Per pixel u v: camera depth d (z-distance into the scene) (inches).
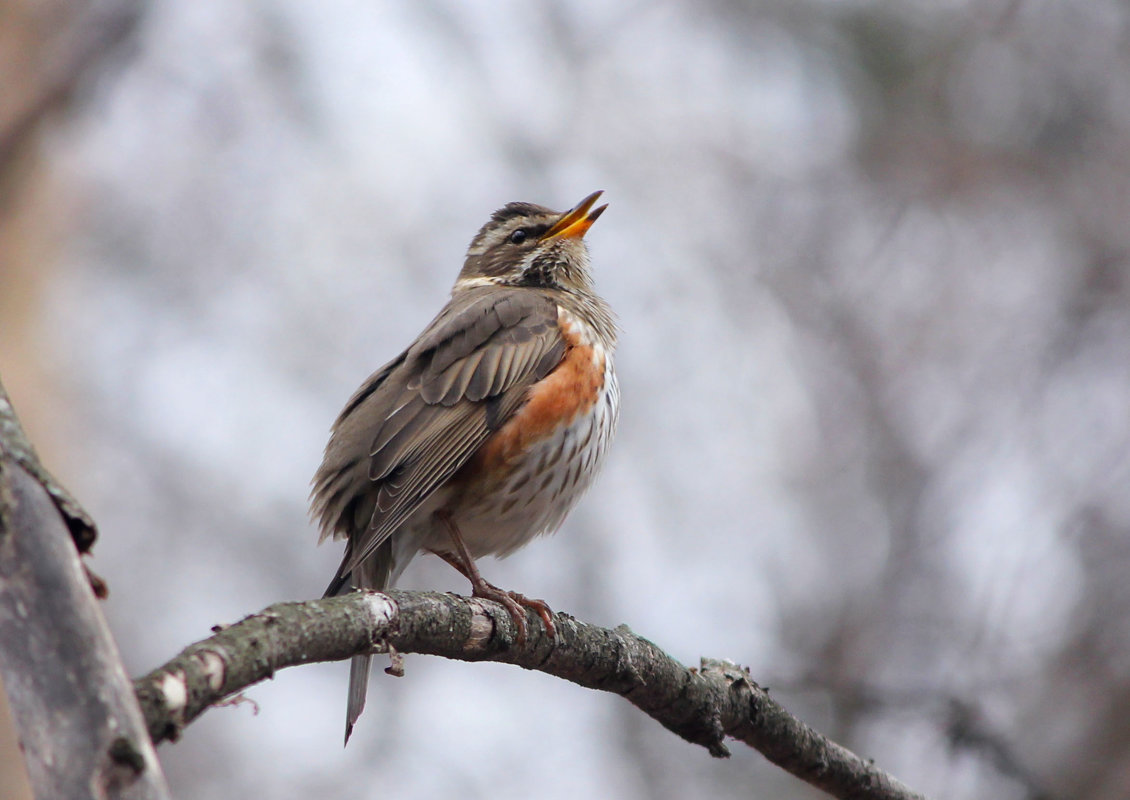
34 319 596.1
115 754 144.3
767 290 699.4
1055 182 685.9
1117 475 601.9
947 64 692.1
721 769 556.4
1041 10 689.6
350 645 209.8
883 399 661.3
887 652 580.7
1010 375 652.1
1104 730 530.9
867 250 700.7
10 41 575.2
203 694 172.4
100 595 163.2
